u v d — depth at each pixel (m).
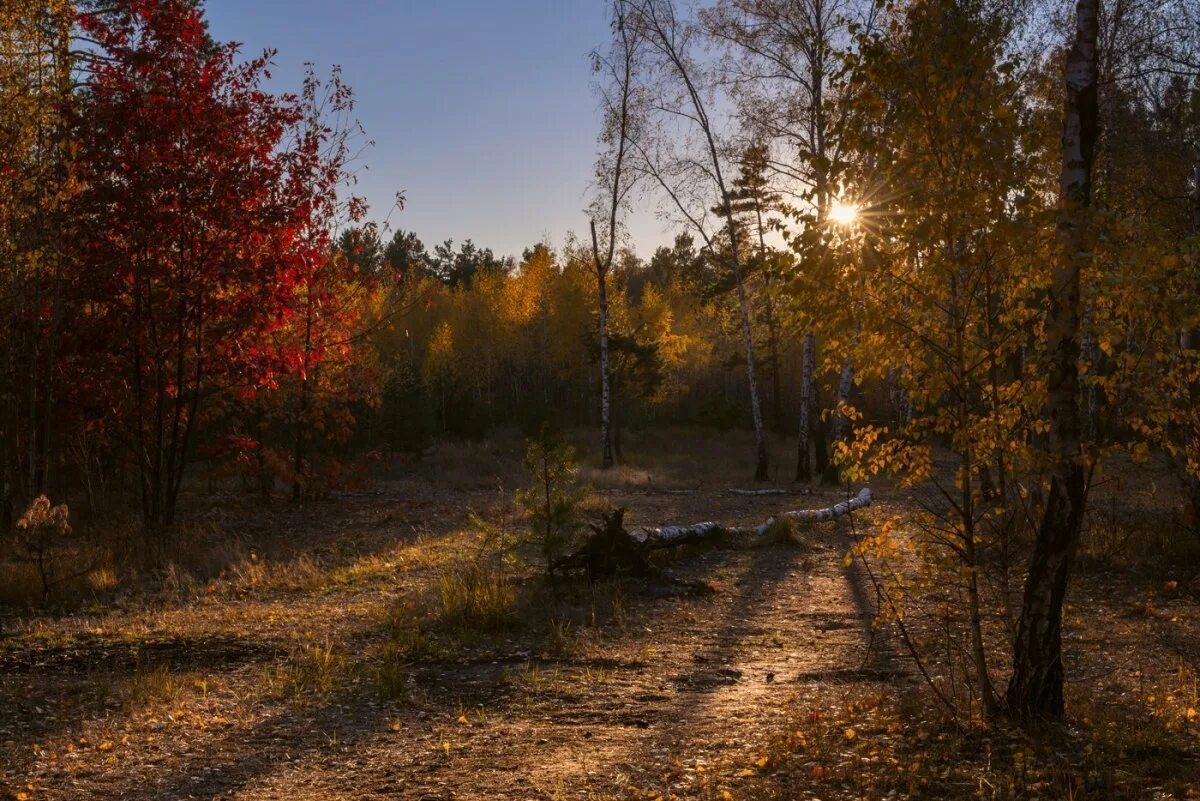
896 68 6.02
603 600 11.42
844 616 10.59
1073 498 5.95
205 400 21.14
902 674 7.98
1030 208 5.87
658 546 14.17
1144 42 14.09
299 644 9.38
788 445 46.28
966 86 6.01
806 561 14.18
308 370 22.17
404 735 6.55
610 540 12.55
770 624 10.27
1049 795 4.76
